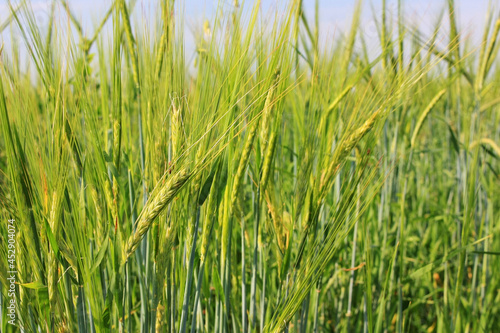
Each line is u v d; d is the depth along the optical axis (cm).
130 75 76
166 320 59
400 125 88
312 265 58
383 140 87
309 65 71
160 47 60
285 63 58
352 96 67
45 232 54
